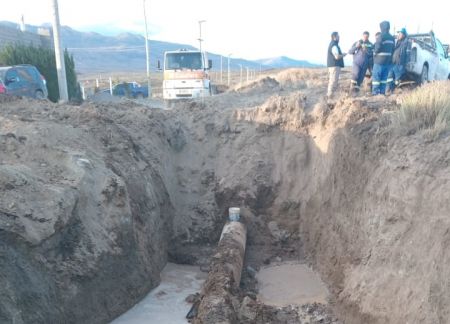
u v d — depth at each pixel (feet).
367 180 26.91
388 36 41.37
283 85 57.31
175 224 36.94
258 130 40.75
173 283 30.32
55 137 28.53
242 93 52.19
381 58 41.47
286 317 25.61
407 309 19.51
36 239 20.63
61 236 22.72
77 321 21.79
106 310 24.14
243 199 38.09
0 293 17.79
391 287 21.17
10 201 21.09
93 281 23.36
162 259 32.58
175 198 38.19
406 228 21.71
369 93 44.24
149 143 36.83
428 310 18.33
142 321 24.82
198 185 39.52
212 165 40.52
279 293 28.96
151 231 30.89
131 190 29.96
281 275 31.65
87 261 23.27
